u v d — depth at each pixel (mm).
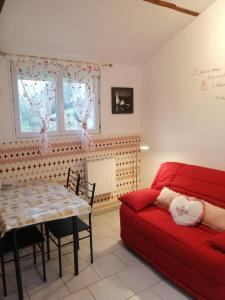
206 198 2488
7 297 2062
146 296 2059
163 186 2979
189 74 3119
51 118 3191
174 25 3012
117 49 3293
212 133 2930
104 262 2533
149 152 3934
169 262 2182
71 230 2348
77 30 2758
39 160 3123
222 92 2768
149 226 2387
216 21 2744
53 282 2230
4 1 2053
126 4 2502
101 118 3619
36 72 2959
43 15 2441
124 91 3789
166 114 3535
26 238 2178
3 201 2230
